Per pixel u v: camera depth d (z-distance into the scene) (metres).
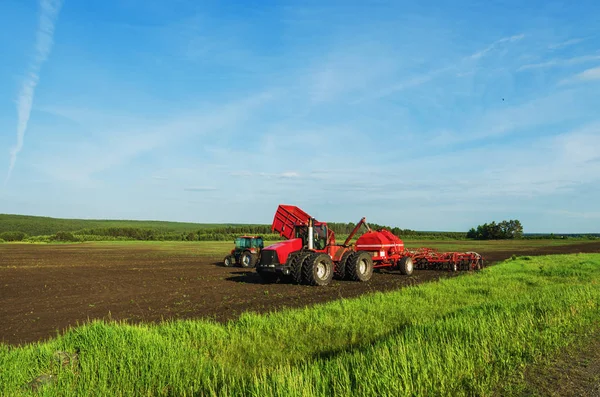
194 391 4.87
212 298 12.93
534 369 5.22
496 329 6.61
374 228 22.23
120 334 6.87
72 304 12.27
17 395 4.77
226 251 48.50
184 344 6.62
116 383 5.20
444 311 9.37
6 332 8.84
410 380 4.57
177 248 56.66
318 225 17.55
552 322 7.27
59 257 36.59
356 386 4.52
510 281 15.02
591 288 11.42
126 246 63.31
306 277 15.74
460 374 4.88
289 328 7.87
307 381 4.53
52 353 6.22
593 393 4.50
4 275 21.14
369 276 17.86
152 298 13.18
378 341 6.21
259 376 5.37
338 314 9.06
